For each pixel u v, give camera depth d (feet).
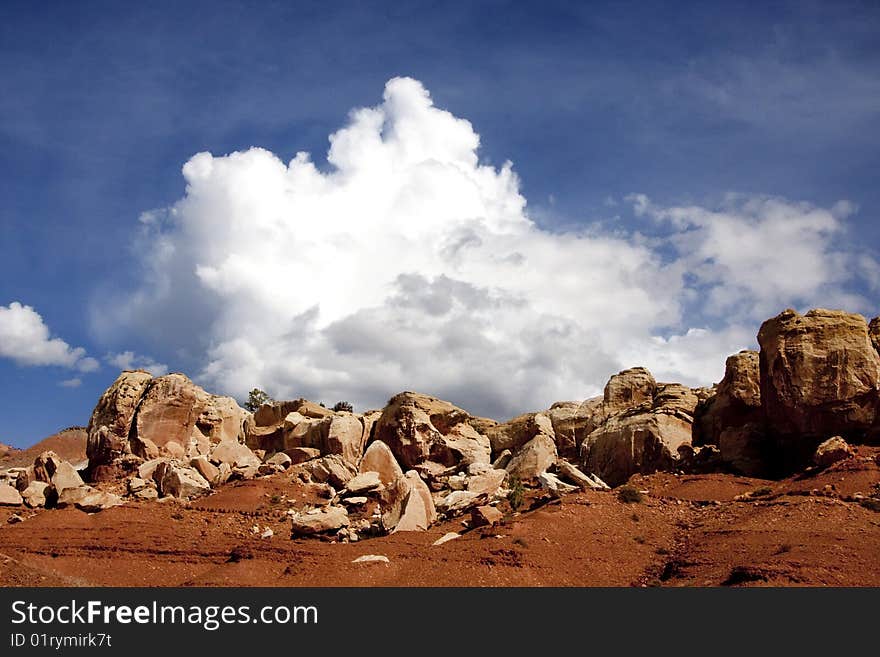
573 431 223.71
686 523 145.28
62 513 153.07
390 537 143.02
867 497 138.10
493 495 174.70
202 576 122.62
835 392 163.02
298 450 201.16
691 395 203.21
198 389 209.56
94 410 206.80
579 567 127.54
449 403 215.72
